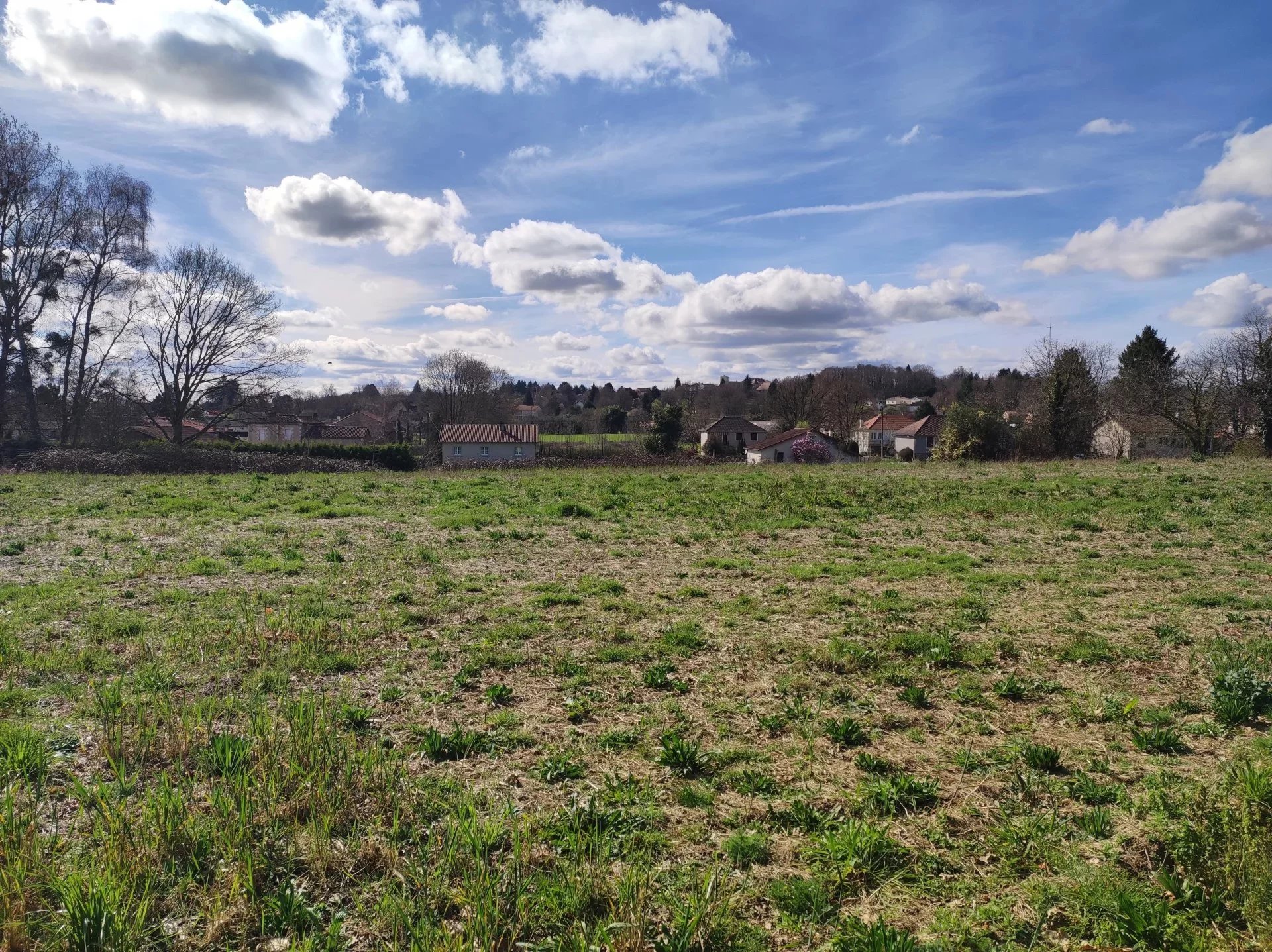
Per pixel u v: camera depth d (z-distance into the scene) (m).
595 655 7.01
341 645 7.23
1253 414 39.53
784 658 6.93
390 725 5.41
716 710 5.72
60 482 23.00
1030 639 7.39
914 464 31.12
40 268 36.00
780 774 4.66
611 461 35.66
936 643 7.11
